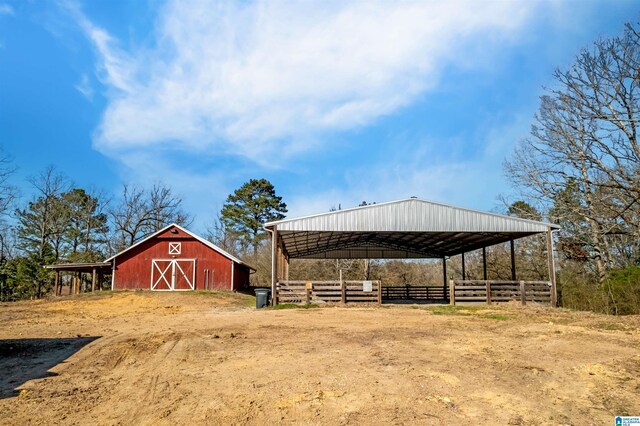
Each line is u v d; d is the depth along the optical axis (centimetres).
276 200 5016
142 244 2816
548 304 1806
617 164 1994
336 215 1836
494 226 1845
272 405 502
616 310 1600
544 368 645
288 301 1870
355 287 1864
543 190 2375
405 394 530
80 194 4269
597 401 506
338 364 684
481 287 1867
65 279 4144
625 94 1917
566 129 2216
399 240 2556
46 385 612
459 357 723
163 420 466
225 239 4962
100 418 477
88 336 1040
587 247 2327
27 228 3994
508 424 440
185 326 1190
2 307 2022
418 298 2748
